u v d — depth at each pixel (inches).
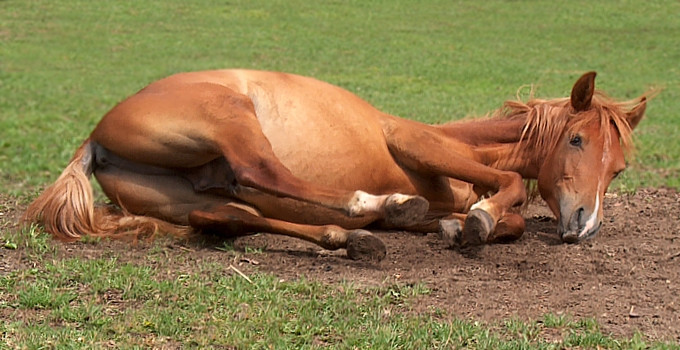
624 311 244.7
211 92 298.0
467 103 791.1
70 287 252.5
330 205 281.1
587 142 316.5
